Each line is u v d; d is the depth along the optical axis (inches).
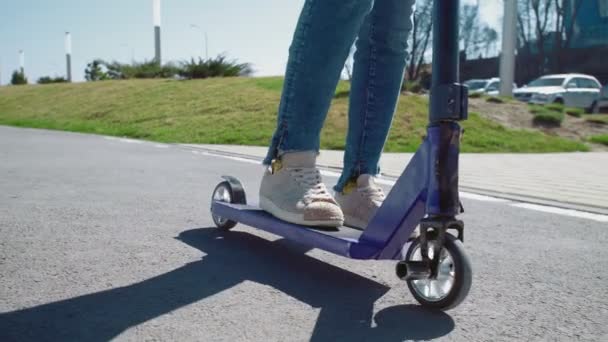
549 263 95.2
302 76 85.8
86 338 58.7
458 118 63.3
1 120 731.4
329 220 83.2
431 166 65.1
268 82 742.5
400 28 89.9
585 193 185.8
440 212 64.4
